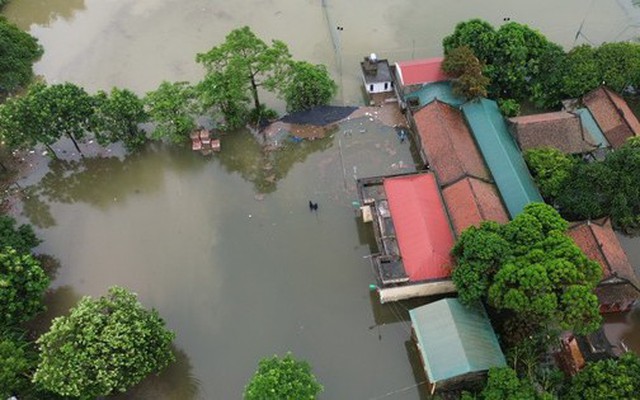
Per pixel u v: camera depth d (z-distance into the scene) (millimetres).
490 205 61062
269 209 68625
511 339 53750
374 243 65000
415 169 71000
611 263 55688
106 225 68500
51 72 86250
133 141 73750
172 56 87875
